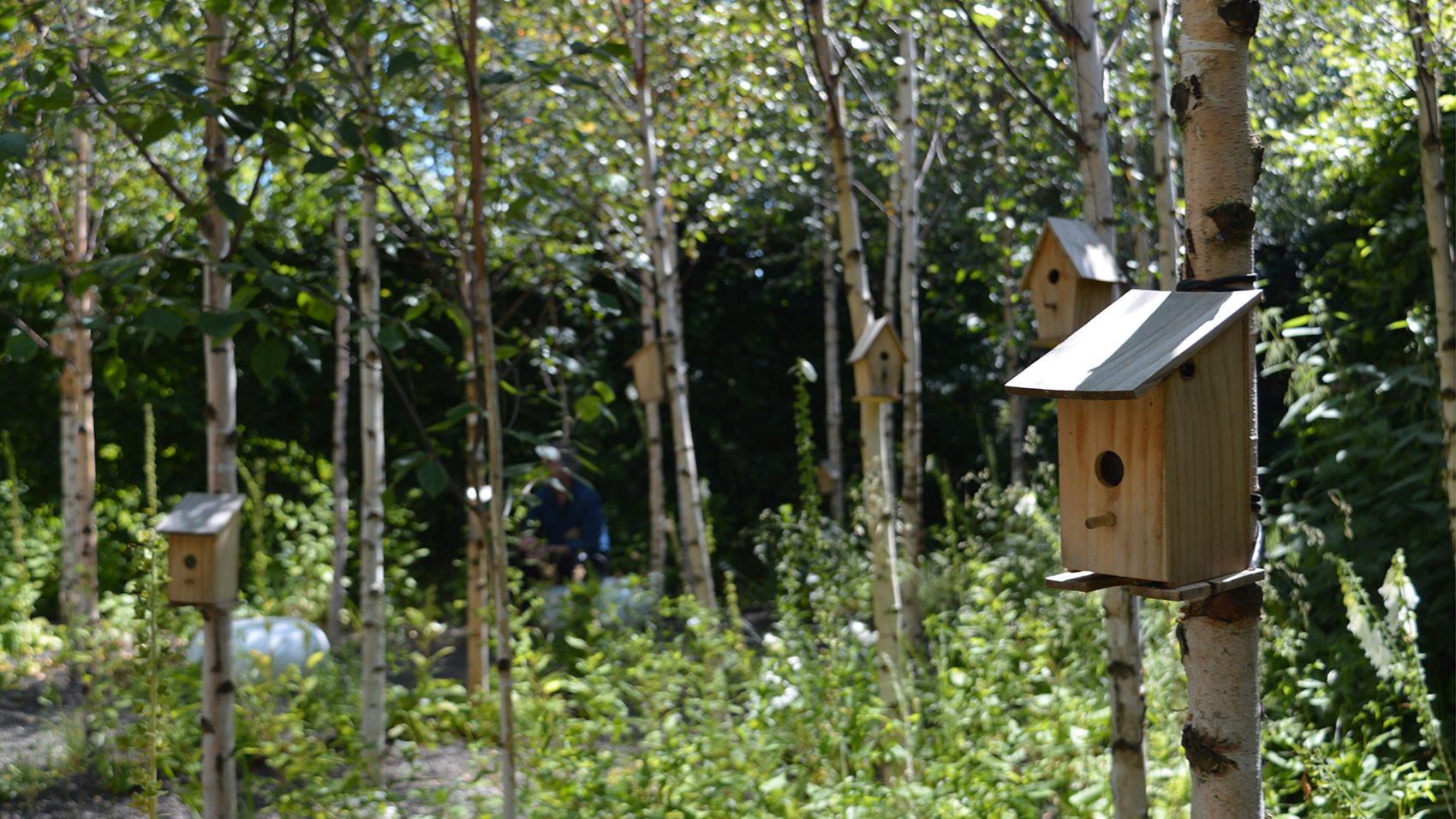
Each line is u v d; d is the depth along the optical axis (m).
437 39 4.17
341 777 4.90
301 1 3.41
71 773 4.95
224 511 3.47
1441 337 3.50
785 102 7.27
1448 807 3.07
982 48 6.26
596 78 6.38
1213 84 2.04
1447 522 4.09
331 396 10.04
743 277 11.14
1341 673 3.88
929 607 6.20
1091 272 3.35
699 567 5.60
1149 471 1.84
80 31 3.75
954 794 3.50
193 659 5.73
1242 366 1.95
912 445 6.76
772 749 3.96
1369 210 5.11
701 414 11.31
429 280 9.52
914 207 6.34
